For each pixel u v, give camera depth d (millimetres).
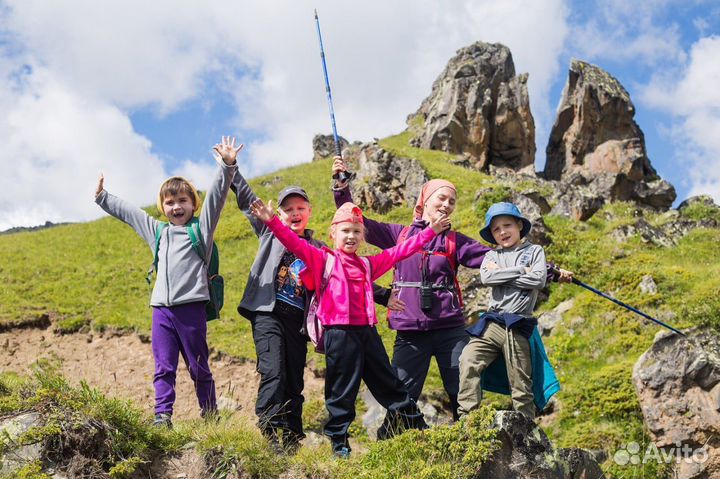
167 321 6160
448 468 5191
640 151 40844
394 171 28094
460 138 44594
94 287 21234
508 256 6480
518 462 5395
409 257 6727
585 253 17531
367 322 5922
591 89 43312
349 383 5797
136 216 6559
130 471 4980
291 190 6582
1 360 16531
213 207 6367
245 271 22172
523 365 6039
